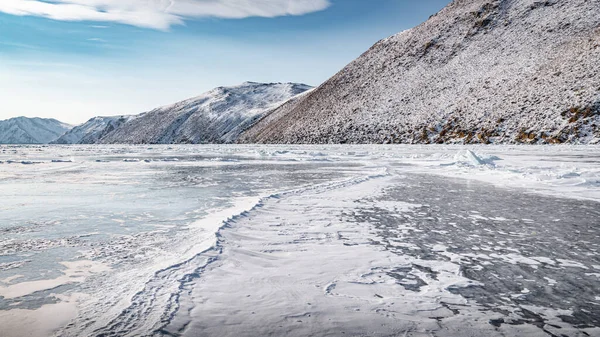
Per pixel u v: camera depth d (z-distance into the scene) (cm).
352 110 9162
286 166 2305
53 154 4522
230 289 403
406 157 3142
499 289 416
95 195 1114
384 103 8694
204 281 423
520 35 8275
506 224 739
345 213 840
